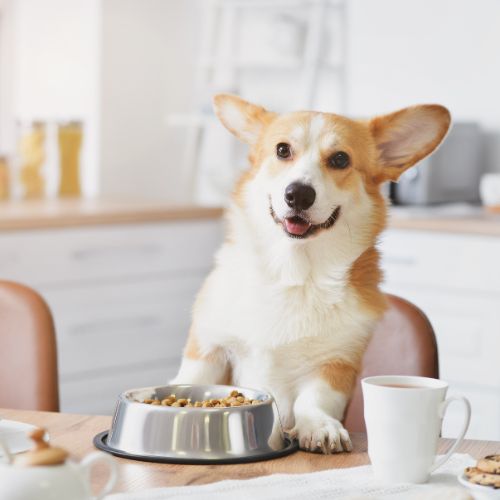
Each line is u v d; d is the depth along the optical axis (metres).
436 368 1.54
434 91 3.52
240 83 4.04
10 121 3.72
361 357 1.45
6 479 0.75
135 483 1.01
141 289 3.22
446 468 1.08
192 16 4.09
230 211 1.60
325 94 3.80
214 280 1.51
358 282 1.45
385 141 1.59
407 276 2.84
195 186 4.15
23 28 3.88
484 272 2.69
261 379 1.44
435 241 2.78
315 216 1.44
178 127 4.11
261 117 1.63
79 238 3.00
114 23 3.78
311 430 1.20
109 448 1.12
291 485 1.00
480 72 3.42
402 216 2.88
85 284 3.03
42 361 1.58
